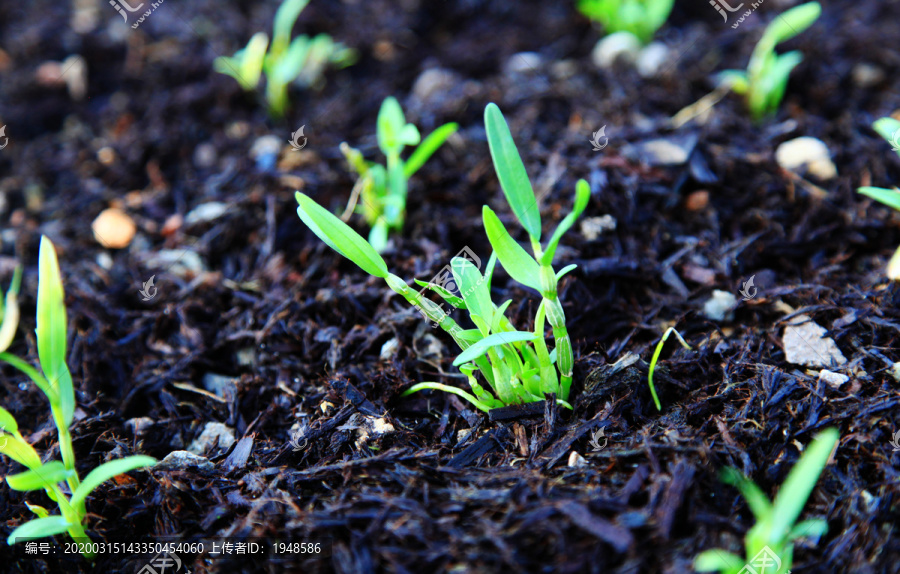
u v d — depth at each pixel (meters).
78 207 0.36
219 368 0.31
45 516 0.27
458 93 0.38
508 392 0.28
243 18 0.46
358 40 0.44
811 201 0.33
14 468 0.29
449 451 0.28
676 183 0.33
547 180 0.34
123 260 0.34
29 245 0.35
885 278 0.30
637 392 0.28
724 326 0.30
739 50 0.39
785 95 0.37
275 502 0.27
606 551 0.25
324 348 0.31
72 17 0.47
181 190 0.36
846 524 0.26
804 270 0.31
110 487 0.28
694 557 0.25
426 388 0.29
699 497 0.26
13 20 0.48
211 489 0.28
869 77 0.37
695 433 0.27
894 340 0.29
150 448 0.29
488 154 0.36
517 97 0.38
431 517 0.26
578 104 0.37
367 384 0.29
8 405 0.30
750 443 0.27
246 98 0.40
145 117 0.40
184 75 0.42
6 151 0.39
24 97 0.42
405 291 0.27
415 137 0.31
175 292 0.33
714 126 0.35
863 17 0.40
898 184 0.33
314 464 0.28
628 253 0.32
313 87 0.41
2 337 0.28
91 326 0.32
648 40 0.40
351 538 0.26
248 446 0.29
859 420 0.27
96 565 0.27
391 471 0.27
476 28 0.44
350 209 0.33
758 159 0.34
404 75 0.41
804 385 0.28
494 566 0.25
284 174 0.35
